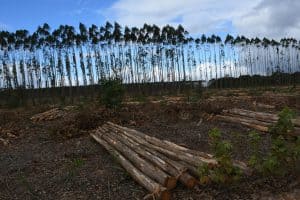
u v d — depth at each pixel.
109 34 67.94
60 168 9.38
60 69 64.81
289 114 7.49
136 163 8.16
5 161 10.80
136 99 29.78
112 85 16.33
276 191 6.73
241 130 12.27
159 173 7.12
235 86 78.00
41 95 54.25
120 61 67.19
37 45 65.00
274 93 33.44
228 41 84.25
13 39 63.12
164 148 8.77
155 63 71.25
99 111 15.77
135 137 10.33
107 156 10.19
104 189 7.54
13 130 15.46
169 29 73.56
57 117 17.73
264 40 89.12
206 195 6.70
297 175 7.20
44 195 7.54
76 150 11.35
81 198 7.19
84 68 65.19
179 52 73.69
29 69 64.06
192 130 12.69
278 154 7.04
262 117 12.76
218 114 15.14
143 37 70.69
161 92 52.75
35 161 10.34
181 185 7.08
